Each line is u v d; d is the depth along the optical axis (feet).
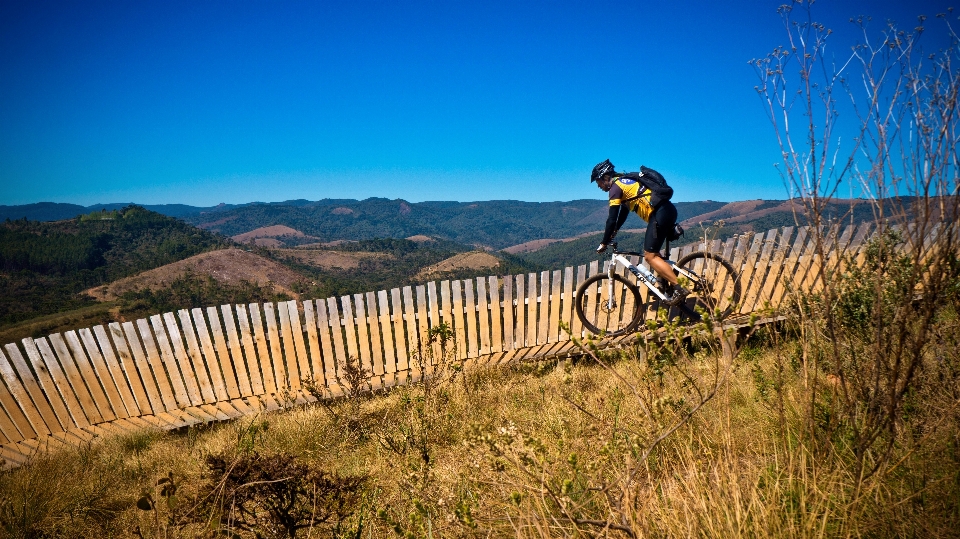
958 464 7.36
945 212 7.29
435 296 23.58
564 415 13.67
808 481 7.65
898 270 8.36
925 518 6.82
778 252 19.38
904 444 8.11
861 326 9.32
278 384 22.90
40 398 20.67
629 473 8.37
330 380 23.18
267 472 9.89
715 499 7.66
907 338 8.23
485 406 17.31
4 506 13.25
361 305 23.36
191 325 22.21
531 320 24.38
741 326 18.22
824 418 9.07
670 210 19.13
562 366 21.29
